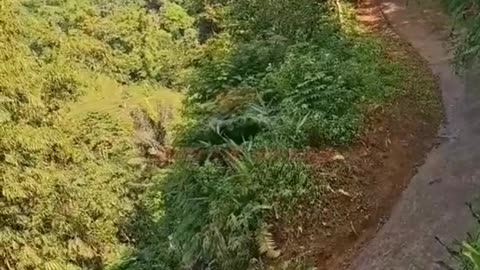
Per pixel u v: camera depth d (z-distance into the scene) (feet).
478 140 19.30
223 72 25.71
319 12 30.12
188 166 21.01
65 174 32.24
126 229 33.58
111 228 33.19
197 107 24.39
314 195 16.44
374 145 18.86
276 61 25.72
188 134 23.15
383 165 18.16
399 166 18.35
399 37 29.30
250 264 15.74
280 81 22.12
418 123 20.65
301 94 20.83
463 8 20.99
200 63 29.86
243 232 16.16
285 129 19.12
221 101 23.21
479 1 19.84
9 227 29.35
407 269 14.82
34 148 29.71
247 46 27.22
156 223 26.63
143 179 35.27
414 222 16.24
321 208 16.33
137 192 34.60
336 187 16.81
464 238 14.96
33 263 29.66
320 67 22.40
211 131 22.02
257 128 21.07
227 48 29.07
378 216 16.67
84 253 31.89
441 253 14.92
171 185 22.27
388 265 15.10
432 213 16.39
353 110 20.03
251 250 16.01
